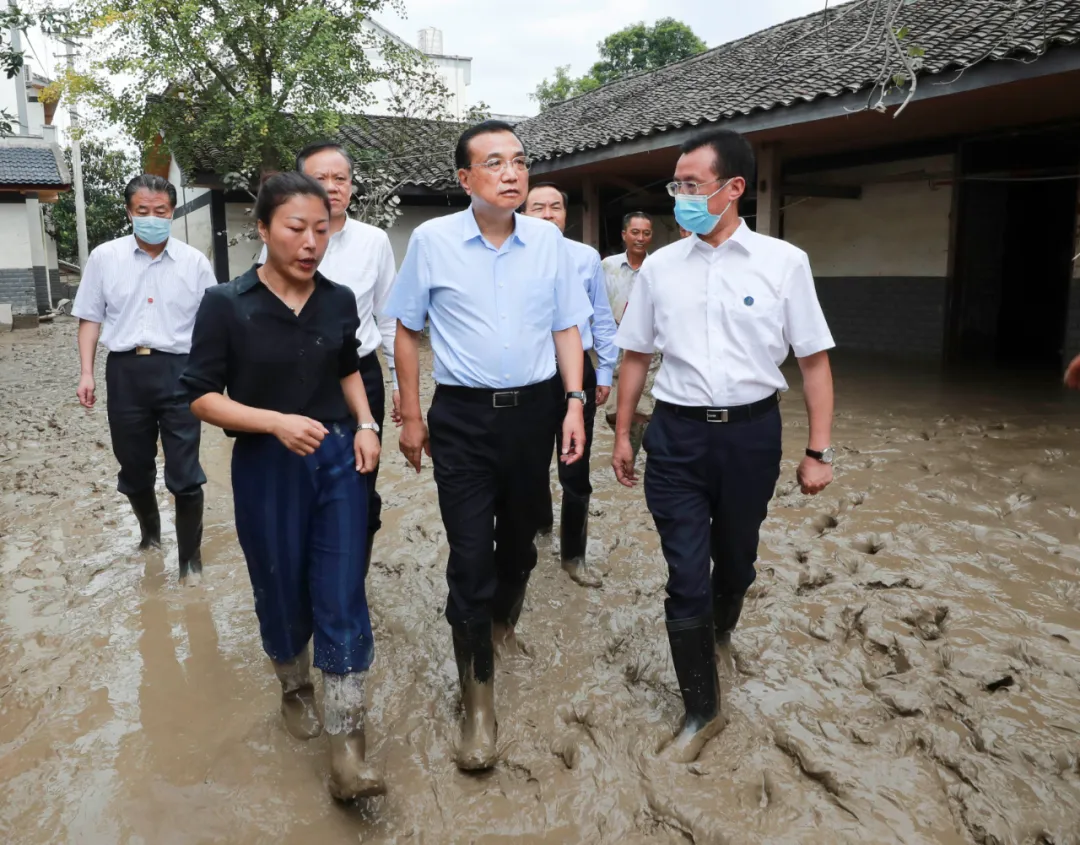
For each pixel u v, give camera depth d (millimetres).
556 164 11695
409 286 2904
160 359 4152
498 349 2762
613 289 5109
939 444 6176
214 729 2979
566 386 3014
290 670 2867
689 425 2732
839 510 4844
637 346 2943
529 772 2688
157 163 18484
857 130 9258
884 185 11250
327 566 2621
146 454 4363
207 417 2547
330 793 2596
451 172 15555
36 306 19703
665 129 9633
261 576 2707
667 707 2986
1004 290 11133
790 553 4230
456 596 2773
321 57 13180
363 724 2559
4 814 2574
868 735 2764
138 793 2646
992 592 3711
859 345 11875
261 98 13375
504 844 2416
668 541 2770
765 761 2666
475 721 2758
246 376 2600
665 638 3453
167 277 4117
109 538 4898
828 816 2418
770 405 2762
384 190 14312
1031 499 4785
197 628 3748
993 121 8859
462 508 2791
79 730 2988
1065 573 3881
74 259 33938
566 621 3654
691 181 2625
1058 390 8367
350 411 2834
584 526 4062
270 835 2467
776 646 3352
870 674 3127
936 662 3156
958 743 2697
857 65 8703
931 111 8234
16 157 20172
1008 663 3100
